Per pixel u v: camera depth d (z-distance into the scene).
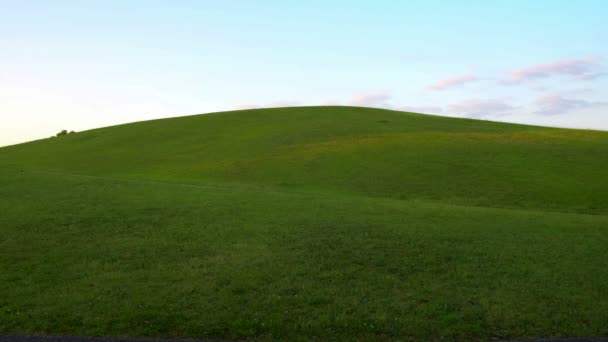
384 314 11.45
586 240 18.94
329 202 26.73
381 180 38.00
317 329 10.59
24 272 13.91
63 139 77.50
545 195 32.66
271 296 12.37
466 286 13.66
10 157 63.50
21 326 10.32
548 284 13.88
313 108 90.56
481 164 41.59
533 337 10.55
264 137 61.50
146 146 63.16
